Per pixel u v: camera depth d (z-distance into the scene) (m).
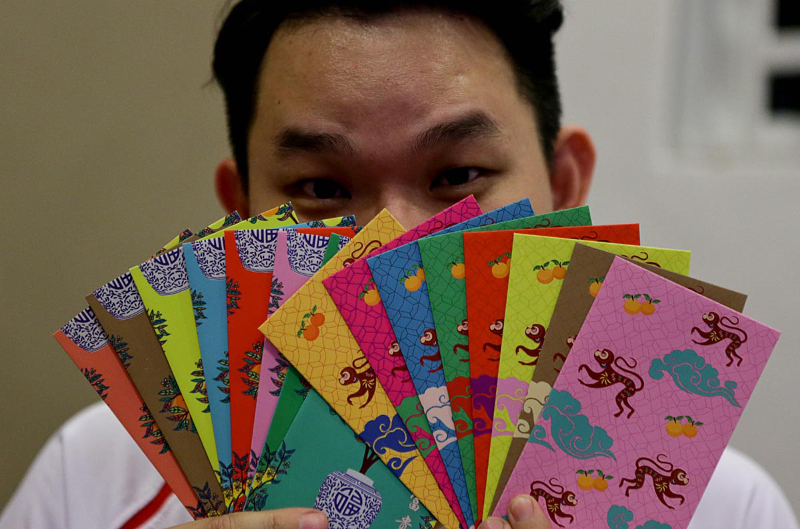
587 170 1.29
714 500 1.26
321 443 0.71
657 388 0.66
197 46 1.86
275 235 0.75
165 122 1.84
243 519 0.68
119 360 0.74
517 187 1.02
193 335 0.74
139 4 1.80
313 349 0.72
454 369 0.72
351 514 0.71
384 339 0.73
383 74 0.93
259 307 0.74
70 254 1.78
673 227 1.84
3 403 1.75
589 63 1.87
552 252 0.70
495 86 1.00
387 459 0.71
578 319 0.69
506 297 0.71
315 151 0.96
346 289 0.73
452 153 0.95
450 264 0.73
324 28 0.97
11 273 1.74
